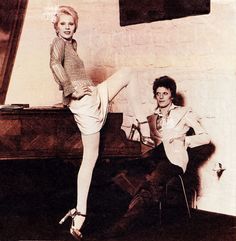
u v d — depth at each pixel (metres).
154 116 4.95
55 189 4.74
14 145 4.44
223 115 4.80
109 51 5.12
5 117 4.41
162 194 4.75
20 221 4.77
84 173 4.63
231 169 4.79
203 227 4.72
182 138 4.86
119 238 4.70
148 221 4.73
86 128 4.61
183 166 4.82
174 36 4.97
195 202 4.86
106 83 4.84
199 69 4.88
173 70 4.98
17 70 5.23
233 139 4.77
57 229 4.75
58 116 4.55
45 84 5.16
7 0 5.14
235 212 4.77
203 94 4.86
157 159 4.81
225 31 4.75
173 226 4.74
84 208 4.67
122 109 4.93
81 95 4.58
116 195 4.73
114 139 4.73
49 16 5.04
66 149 4.58
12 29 5.17
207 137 4.84
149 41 5.05
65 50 4.65
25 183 4.71
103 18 5.09
